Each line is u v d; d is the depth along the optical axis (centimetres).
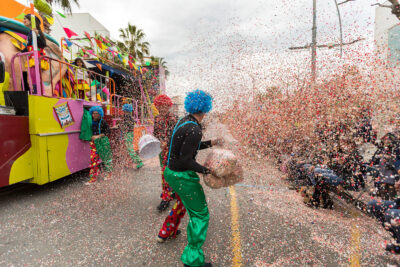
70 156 421
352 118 253
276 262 195
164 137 283
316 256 202
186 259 174
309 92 328
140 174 511
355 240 225
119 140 548
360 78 270
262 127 391
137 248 219
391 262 192
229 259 201
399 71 238
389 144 225
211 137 356
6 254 210
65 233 248
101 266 193
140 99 762
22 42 448
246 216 285
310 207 310
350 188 274
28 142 348
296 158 365
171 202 340
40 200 349
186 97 190
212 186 182
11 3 527
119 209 315
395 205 214
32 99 348
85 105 472
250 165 418
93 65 677
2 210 311
